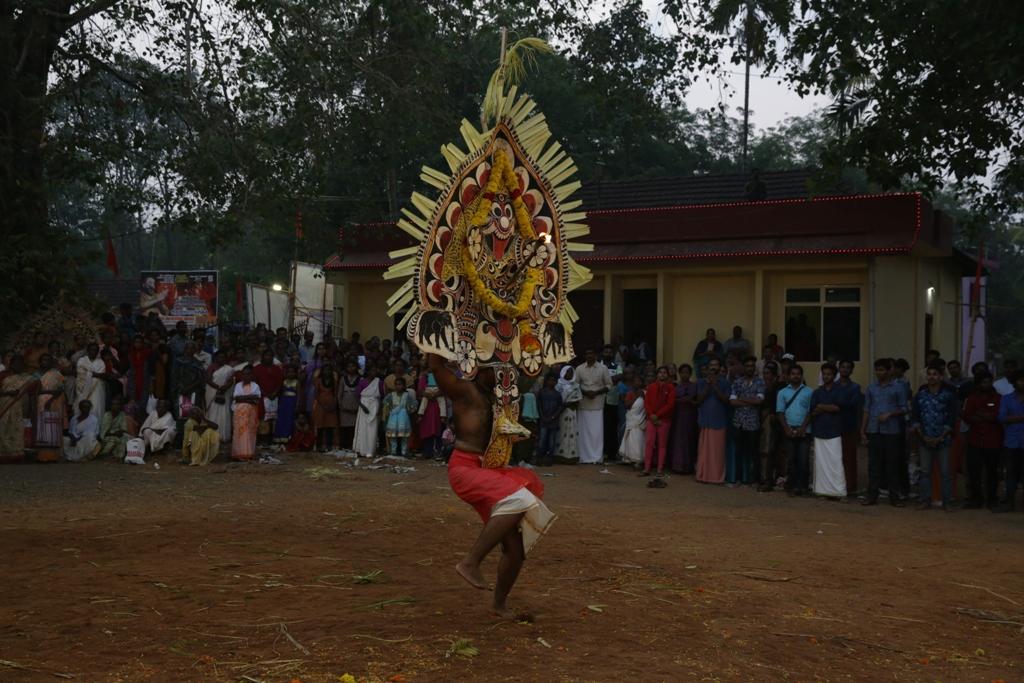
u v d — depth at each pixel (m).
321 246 20.25
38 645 5.23
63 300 18.53
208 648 5.20
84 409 16.23
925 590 7.59
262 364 18.44
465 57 19.98
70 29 19.67
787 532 10.47
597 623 5.98
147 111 19.22
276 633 5.52
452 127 19.52
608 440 17.75
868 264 20.03
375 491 12.98
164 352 17.80
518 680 4.73
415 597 6.57
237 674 4.74
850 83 15.73
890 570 8.37
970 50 13.72
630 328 23.34
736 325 21.58
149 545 8.52
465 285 6.00
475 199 6.06
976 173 15.77
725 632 5.93
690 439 15.98
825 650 5.69
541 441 17.14
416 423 17.50
